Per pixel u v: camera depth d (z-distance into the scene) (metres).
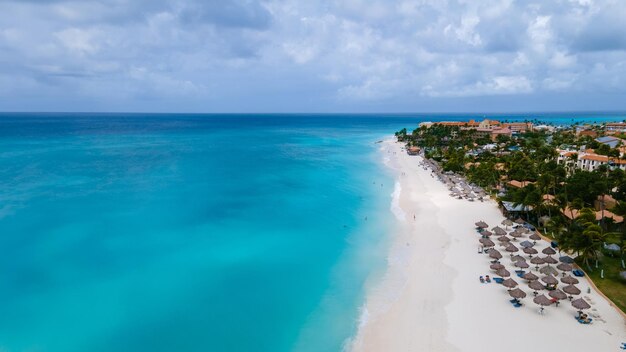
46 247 46.62
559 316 32.97
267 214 61.81
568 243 40.75
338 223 57.75
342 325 32.53
